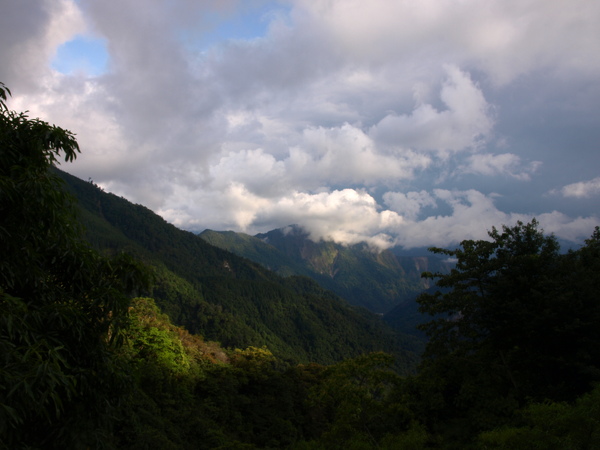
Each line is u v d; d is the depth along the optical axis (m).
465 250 16.91
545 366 14.42
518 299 14.72
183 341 39.09
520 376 15.25
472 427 14.13
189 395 30.08
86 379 5.62
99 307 6.09
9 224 5.20
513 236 16.50
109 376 6.05
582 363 12.45
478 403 14.73
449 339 16.88
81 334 5.59
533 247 15.88
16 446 5.02
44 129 5.87
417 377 17.67
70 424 5.52
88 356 5.89
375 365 14.42
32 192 5.18
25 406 4.50
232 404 34.81
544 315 13.34
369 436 14.09
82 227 6.54
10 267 5.14
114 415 6.57
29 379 4.39
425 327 17.62
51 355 4.64
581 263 15.73
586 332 13.27
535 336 14.45
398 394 16.52
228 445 25.09
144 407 23.72
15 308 4.68
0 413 3.98
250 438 33.53
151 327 30.33
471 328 16.69
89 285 6.29
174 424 25.86
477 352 17.20
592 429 8.28
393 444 12.81
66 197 6.09
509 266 15.68
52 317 5.32
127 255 6.64
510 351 15.55
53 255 5.98
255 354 44.09
